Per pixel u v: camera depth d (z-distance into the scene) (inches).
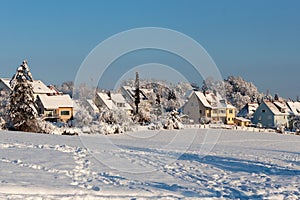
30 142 896.9
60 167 536.4
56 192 373.4
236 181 532.4
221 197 422.6
